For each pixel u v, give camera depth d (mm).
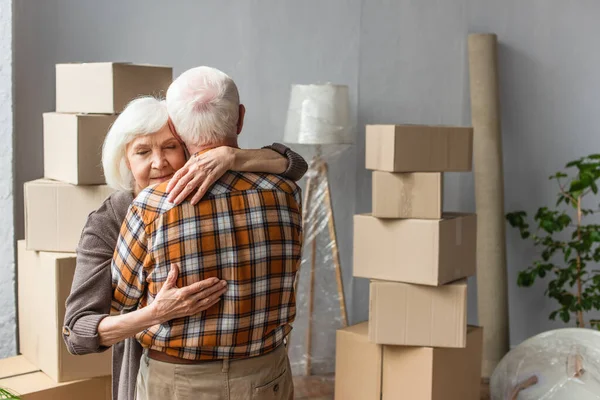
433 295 2938
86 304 1590
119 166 1751
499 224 3930
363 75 3988
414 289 2949
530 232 4160
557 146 4133
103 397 2674
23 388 2547
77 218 2611
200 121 1591
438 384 2986
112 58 3584
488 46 3941
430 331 2949
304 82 3943
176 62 3740
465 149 3023
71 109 2680
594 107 4102
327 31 3941
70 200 2607
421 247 2883
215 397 1565
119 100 2549
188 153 1754
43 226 2639
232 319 1530
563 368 2891
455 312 2924
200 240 1504
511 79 4098
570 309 3637
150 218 1513
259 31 3854
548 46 4082
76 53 3484
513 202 4164
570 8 4055
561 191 4133
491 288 3916
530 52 4086
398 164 2840
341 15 3945
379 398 3090
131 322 1513
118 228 1690
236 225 1536
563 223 3684
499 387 3084
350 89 3988
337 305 3971
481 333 3240
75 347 1579
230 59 3830
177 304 1484
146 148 1721
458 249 2998
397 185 2902
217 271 1518
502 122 4121
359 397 3145
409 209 2900
